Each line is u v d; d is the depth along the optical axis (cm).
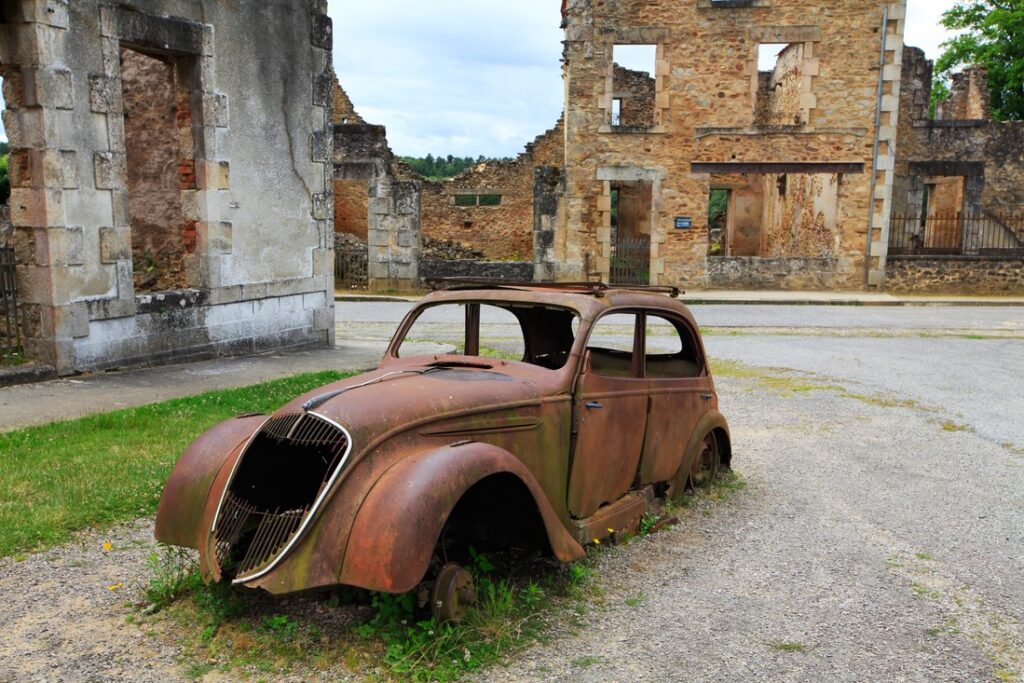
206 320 1084
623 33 2302
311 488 378
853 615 409
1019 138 2798
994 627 400
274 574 331
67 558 453
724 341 1456
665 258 2383
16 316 922
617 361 562
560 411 433
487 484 401
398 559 317
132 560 453
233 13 1071
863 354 1312
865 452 739
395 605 357
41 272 884
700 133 2325
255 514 359
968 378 1105
